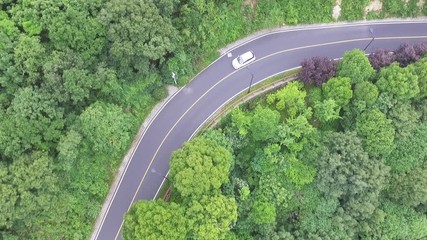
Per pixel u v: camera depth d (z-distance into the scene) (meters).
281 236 74.75
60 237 68.69
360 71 74.81
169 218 62.62
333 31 87.00
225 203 66.81
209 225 64.50
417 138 78.94
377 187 75.38
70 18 64.25
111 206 73.38
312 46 85.69
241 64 81.31
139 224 62.28
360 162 74.38
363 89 74.44
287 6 83.75
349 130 78.25
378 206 82.44
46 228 66.94
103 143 67.69
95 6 66.19
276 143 75.56
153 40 67.50
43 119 62.59
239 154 76.69
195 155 65.75
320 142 76.00
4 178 59.53
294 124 74.69
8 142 60.72
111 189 73.88
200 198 66.06
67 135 63.75
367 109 76.44
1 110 62.91
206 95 79.75
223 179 67.25
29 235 66.06
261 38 84.06
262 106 80.19
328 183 75.38
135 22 65.50
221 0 77.81
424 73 75.44
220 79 80.75
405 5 88.38
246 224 74.88
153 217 61.81
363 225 79.38
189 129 77.81
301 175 75.94
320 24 86.75
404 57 80.62
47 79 62.81
